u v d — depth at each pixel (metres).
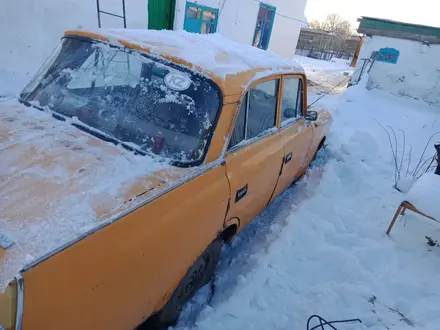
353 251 3.36
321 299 2.75
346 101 9.90
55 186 1.64
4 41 5.30
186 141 2.11
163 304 2.04
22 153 1.84
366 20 11.51
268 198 3.25
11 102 2.45
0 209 1.46
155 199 1.71
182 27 8.45
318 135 4.36
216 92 2.20
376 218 4.02
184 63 2.28
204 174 2.05
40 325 1.27
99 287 1.46
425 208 3.35
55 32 5.92
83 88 2.39
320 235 3.56
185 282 2.30
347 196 4.56
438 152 4.84
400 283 2.99
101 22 6.55
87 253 1.40
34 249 1.30
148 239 1.66
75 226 1.43
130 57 2.36
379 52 11.59
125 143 2.09
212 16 9.44
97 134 2.13
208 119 2.16
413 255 3.40
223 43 3.07
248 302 2.63
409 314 2.70
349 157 5.71
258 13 11.53
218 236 2.52
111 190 1.69
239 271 2.95
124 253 1.54
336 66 24.42
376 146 6.16
